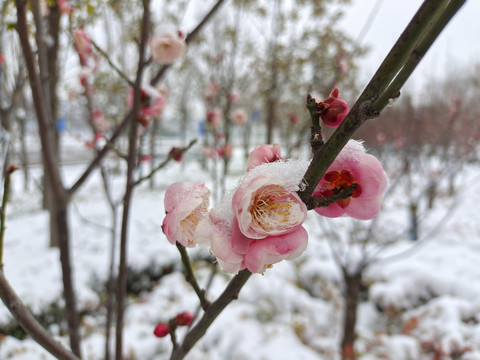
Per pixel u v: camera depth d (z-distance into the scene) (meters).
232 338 3.27
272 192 0.50
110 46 3.76
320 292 4.35
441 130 5.52
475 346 2.94
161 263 4.66
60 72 2.90
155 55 1.43
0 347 2.70
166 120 13.45
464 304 3.47
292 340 3.27
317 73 3.76
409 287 4.07
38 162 10.58
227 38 4.61
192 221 0.57
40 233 5.65
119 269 1.31
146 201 8.00
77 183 1.44
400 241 5.39
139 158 2.03
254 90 5.23
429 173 5.50
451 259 4.61
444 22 0.44
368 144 5.05
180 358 0.76
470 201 7.90
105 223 6.12
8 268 4.19
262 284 4.05
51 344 0.77
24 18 1.13
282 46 3.79
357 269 3.32
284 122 4.45
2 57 2.65
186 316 0.91
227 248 0.47
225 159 2.91
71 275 1.41
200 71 5.75
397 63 0.46
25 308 0.74
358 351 3.29
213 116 3.24
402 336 3.42
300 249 0.46
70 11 1.78
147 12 1.33
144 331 3.38
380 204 0.57
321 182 0.58
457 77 7.87
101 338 3.23
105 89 4.15
